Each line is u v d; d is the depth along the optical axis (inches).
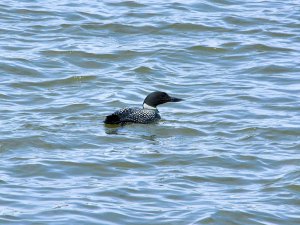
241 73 948.0
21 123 759.7
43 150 701.9
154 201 610.2
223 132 758.5
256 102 848.9
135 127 762.2
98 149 707.4
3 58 952.9
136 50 1002.1
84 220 575.5
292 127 767.7
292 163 687.7
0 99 841.5
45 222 570.9
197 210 596.1
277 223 585.9
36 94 860.0
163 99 799.7
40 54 977.5
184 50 1011.3
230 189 638.5
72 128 751.7
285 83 914.1
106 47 1013.2
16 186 628.7
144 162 682.2
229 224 583.5
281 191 633.6
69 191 622.5
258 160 692.1
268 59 989.8
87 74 922.1
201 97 862.5
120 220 578.9
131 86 893.2
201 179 654.5
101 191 622.8
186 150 709.9
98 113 805.2
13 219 573.6
